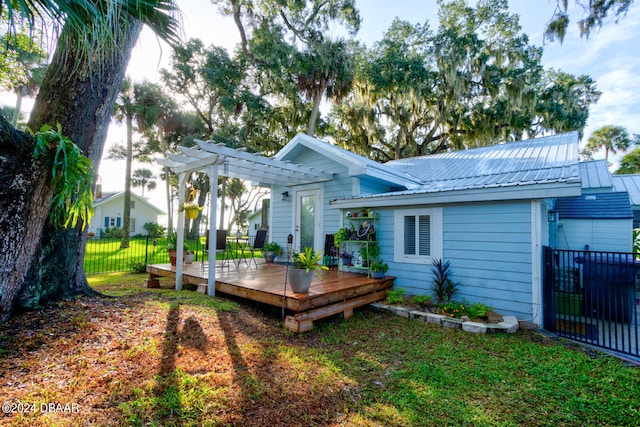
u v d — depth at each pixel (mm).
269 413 2266
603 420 2324
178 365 2840
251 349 3352
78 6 2199
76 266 4273
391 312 5184
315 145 7957
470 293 5285
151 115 15570
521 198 4633
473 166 8109
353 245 7078
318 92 13781
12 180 2721
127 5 2398
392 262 6344
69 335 3129
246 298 5254
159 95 15922
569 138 8586
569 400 2586
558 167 5977
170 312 4195
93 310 3818
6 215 2789
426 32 15000
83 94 3949
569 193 4246
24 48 5133
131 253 14383
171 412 2158
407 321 4766
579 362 3334
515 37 13844
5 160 2619
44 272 3795
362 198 6504
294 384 2693
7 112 14773
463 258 5395
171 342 3307
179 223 6164
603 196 7863
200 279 5863
